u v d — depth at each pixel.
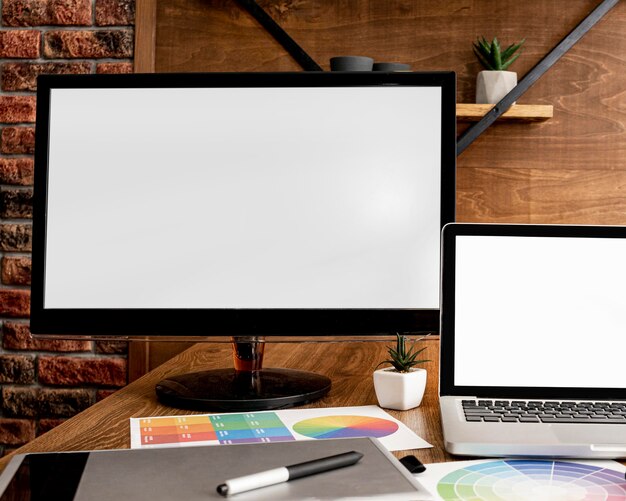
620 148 1.91
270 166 1.04
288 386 1.01
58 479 0.60
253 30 1.94
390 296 1.04
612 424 0.77
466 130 1.90
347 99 1.05
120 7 1.93
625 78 1.91
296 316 1.03
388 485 0.59
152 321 1.03
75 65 1.94
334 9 1.94
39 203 1.04
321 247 1.04
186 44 1.95
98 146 1.04
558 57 1.87
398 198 1.04
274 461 0.66
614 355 0.86
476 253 0.88
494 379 0.86
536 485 0.64
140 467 0.64
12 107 1.94
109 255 1.03
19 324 1.95
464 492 0.62
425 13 1.93
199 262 1.04
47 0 1.94
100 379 1.93
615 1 1.86
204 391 0.97
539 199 1.92
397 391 0.93
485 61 1.86
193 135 1.04
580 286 0.88
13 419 1.95
